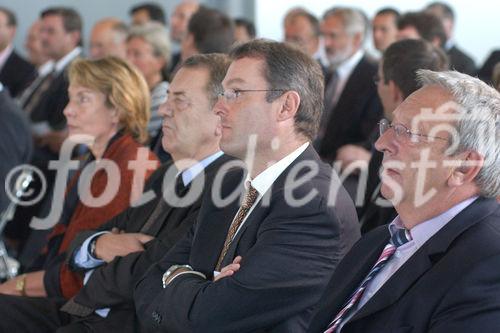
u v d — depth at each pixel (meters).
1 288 4.23
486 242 2.41
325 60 8.70
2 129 5.53
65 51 8.70
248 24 9.30
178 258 3.35
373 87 6.82
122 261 3.62
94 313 3.72
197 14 6.98
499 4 9.31
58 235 4.57
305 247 2.95
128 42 6.91
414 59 4.31
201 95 3.70
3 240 6.64
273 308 2.95
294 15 8.84
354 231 3.07
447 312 2.37
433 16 6.98
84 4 11.16
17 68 9.15
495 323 2.32
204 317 2.97
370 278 2.69
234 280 2.94
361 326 2.54
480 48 9.45
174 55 9.07
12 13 9.16
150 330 3.28
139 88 4.52
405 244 2.65
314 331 2.78
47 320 3.94
